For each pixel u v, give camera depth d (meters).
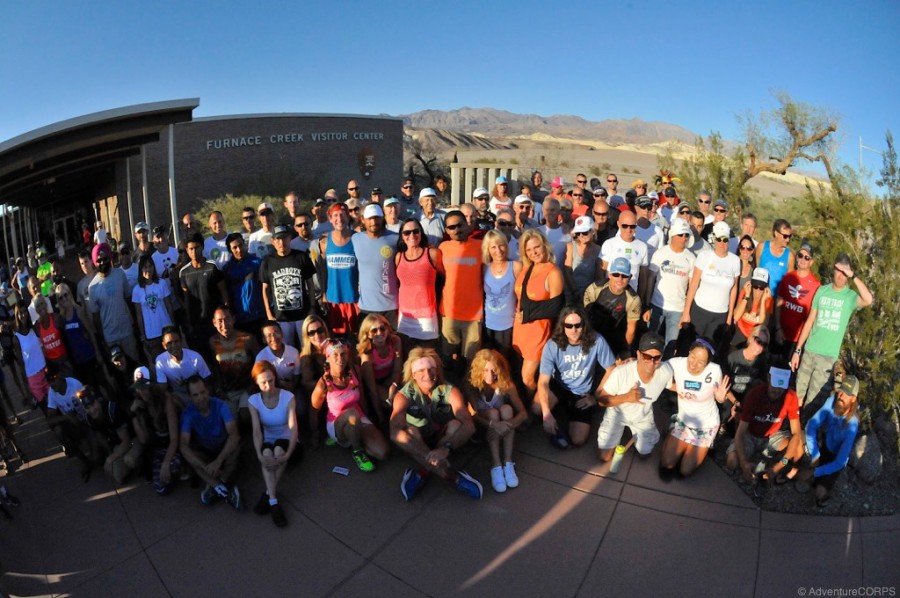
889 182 5.73
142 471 5.27
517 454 5.34
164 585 4.10
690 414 4.76
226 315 5.50
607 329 5.65
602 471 5.08
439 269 5.79
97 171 24.42
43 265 9.76
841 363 5.73
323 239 6.44
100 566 4.30
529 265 5.38
